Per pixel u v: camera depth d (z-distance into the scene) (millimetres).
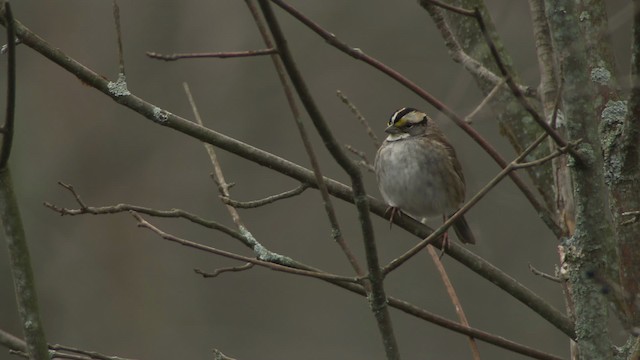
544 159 4961
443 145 8734
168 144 15625
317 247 15516
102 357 6004
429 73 15000
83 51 15484
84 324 14539
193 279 15453
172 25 15594
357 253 15367
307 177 6000
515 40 12961
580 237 5051
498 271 6145
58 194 15016
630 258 5523
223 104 15391
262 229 15539
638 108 5258
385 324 5102
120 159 15477
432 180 8602
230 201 5777
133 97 5863
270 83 15422
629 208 5559
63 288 14594
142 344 14883
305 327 15336
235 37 15531
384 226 15445
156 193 15430
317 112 4758
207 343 15109
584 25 6004
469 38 7195
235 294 15477
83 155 15344
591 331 5008
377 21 15430
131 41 15516
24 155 14820
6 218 5078
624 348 5391
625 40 11922
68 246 14758
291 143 15359
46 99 15430
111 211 5570
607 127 5746
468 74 6836
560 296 13641
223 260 15484
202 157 15617
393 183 8703
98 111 15531
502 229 13664
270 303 15430
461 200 8797
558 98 5066
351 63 15391
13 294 12828
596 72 5891
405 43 15242
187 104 15305
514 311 14383
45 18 15633
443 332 14656
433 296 14797
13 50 4828
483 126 13273
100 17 15656
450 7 4836
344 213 15602
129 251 15273
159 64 15422
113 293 15016
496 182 5074
